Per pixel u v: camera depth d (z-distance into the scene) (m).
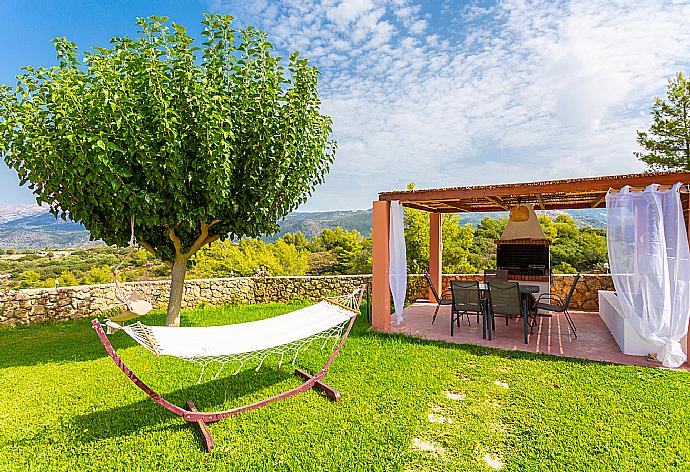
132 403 4.91
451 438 3.96
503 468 3.47
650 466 3.47
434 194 8.20
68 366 6.44
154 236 8.08
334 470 3.46
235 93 7.58
